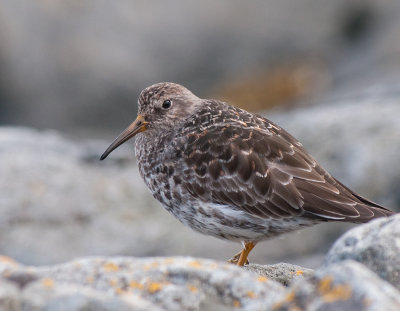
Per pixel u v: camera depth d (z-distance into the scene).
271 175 9.06
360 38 25.77
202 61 24.70
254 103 23.95
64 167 15.74
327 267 5.82
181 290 5.93
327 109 17.69
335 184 9.21
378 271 5.99
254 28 25.36
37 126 22.80
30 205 14.56
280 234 9.38
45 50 23.17
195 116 9.83
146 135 10.15
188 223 9.70
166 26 24.62
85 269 6.09
